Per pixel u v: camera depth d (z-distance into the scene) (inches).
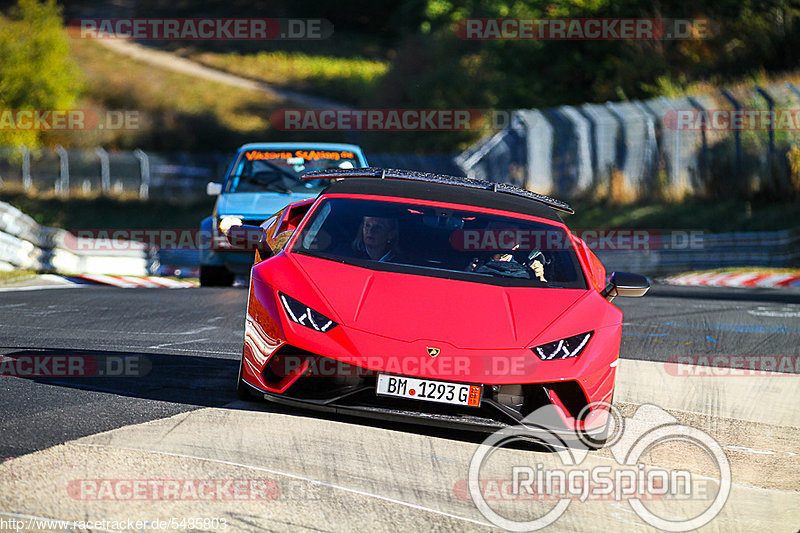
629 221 3019.2
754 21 4114.2
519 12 4923.7
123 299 1375.5
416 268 745.6
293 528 471.8
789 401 912.9
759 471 667.4
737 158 2997.0
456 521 510.6
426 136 5713.6
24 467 519.8
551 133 3718.0
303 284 702.5
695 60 4156.0
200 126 7130.9
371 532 479.5
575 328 693.3
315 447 615.8
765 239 2447.1
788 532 544.4
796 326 1413.6
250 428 644.7
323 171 888.3
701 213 2903.5
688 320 1439.5
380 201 826.8
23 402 668.1
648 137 3292.3
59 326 1068.5
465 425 653.3
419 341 652.1
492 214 823.7
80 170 5625.0
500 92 4972.9
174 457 565.3
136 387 745.6
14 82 5738.2
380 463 598.5
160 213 4407.0
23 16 5895.7
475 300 706.2
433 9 7357.3
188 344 987.9
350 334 653.3
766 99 2876.5
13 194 4704.7
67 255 2070.6
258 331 685.3
